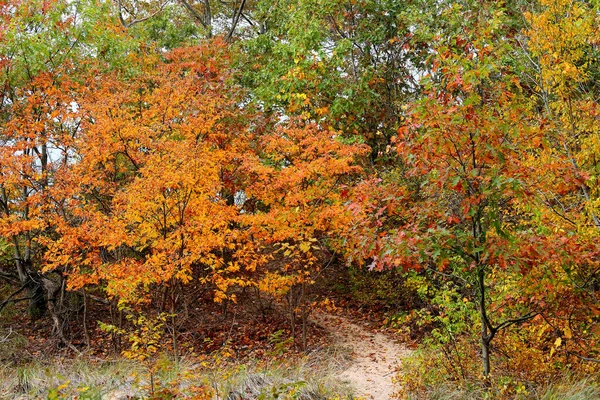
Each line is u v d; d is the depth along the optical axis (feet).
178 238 32.01
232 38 70.38
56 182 34.65
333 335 44.09
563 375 23.08
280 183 34.04
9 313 47.21
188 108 38.04
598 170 22.57
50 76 38.88
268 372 25.41
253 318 47.32
